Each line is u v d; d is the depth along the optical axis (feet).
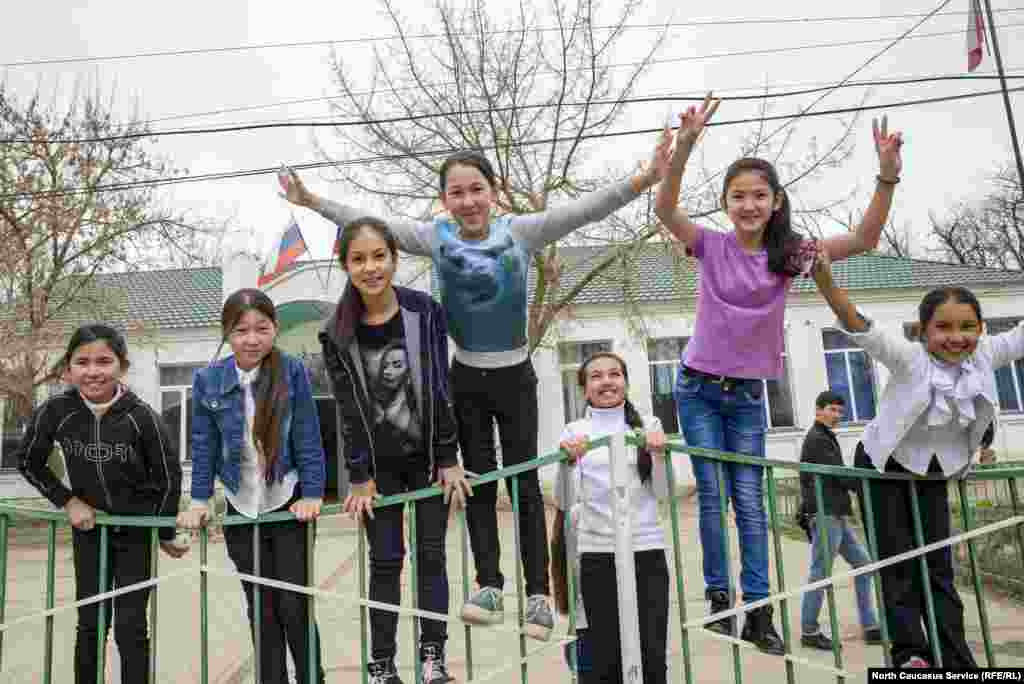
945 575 10.66
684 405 12.21
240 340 10.64
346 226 10.44
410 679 15.33
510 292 10.89
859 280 64.64
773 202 11.43
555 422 58.18
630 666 9.86
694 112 10.93
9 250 49.88
